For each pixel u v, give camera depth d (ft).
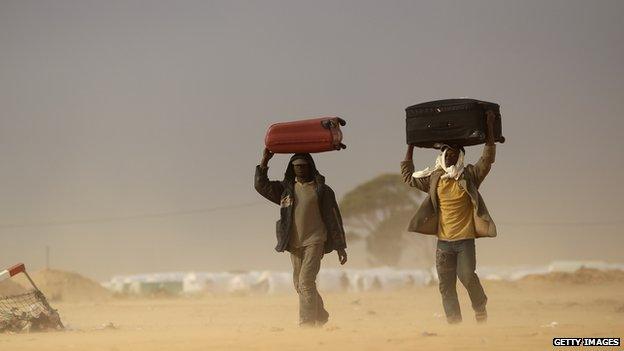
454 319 123.34
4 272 140.87
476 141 121.19
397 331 102.94
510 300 323.98
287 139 125.18
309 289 124.47
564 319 176.04
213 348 87.35
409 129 123.13
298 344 88.89
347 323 173.58
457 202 120.78
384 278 603.26
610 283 619.26
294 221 125.70
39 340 109.91
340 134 127.34
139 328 148.87
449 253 121.49
